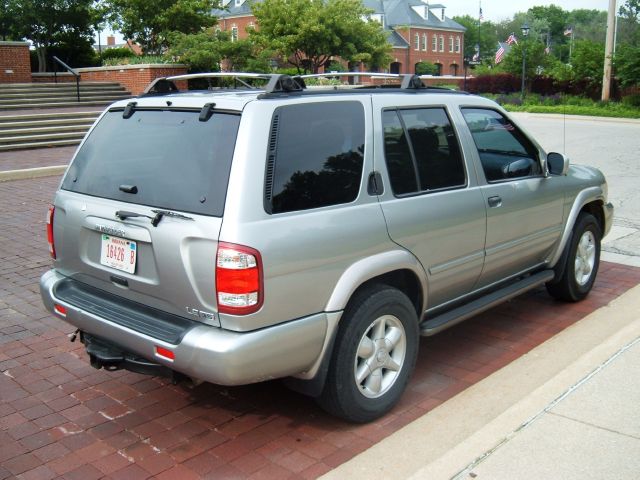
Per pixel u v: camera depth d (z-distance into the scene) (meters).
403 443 3.70
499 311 5.92
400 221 3.96
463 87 43.19
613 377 4.27
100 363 3.86
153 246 3.48
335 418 4.04
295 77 3.88
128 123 3.98
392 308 3.92
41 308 5.93
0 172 11.96
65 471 3.49
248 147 3.35
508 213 4.86
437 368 4.75
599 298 6.19
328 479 3.37
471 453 3.47
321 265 3.51
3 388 4.43
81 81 25.12
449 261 4.39
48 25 28.28
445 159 4.45
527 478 3.26
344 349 3.68
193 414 4.09
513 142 5.10
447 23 87.38
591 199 5.87
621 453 3.45
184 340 3.29
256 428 3.92
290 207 3.44
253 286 3.22
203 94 3.88
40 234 8.36
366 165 3.87
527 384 4.41
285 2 38.03
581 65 36.03
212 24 30.52
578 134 21.73
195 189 3.41
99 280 3.91
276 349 3.34
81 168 4.12
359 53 38.81
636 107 30.78
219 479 3.41
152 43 30.56
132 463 3.56
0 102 19.86
